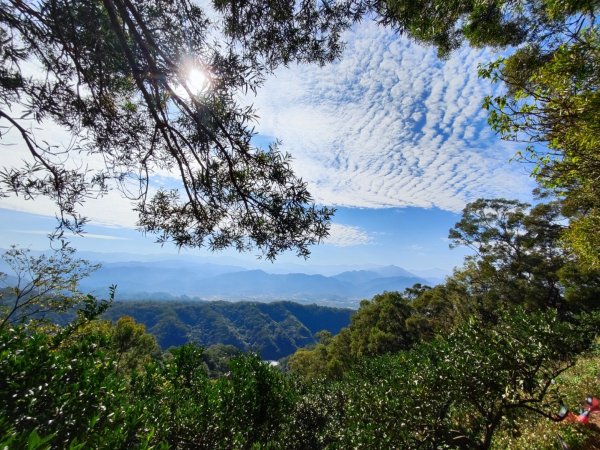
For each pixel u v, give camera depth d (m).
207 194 3.93
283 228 3.68
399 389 8.05
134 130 3.89
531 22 3.89
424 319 36.31
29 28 2.95
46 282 8.27
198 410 6.24
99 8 3.16
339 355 46.62
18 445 1.91
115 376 4.44
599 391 8.01
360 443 7.55
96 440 2.91
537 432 7.59
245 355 10.20
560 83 3.67
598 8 3.23
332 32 3.58
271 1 3.35
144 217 4.02
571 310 25.70
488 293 30.75
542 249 29.20
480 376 6.94
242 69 3.35
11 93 2.95
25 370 3.12
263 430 8.69
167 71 3.40
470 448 7.20
